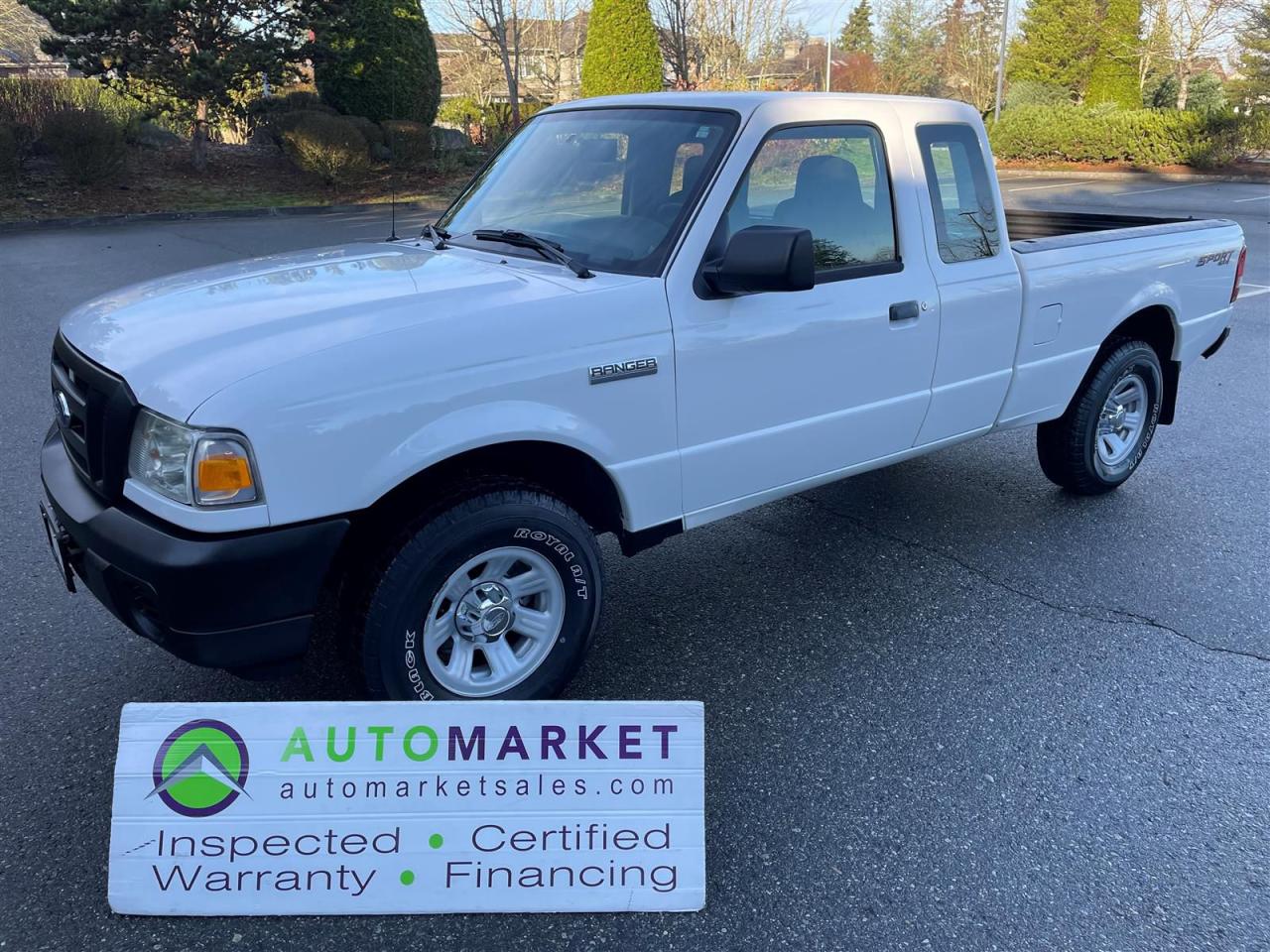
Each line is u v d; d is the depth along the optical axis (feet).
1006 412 15.19
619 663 12.40
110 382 9.19
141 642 12.46
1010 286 14.39
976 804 9.90
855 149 12.67
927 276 13.37
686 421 11.25
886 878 8.92
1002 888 8.82
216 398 8.46
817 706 11.53
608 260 11.35
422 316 9.62
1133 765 10.57
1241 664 12.57
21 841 9.07
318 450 8.77
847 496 18.17
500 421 9.68
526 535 10.09
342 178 69.15
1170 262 17.16
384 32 72.79
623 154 12.30
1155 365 17.62
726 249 10.93
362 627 9.49
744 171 11.46
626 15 77.97
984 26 150.41
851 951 8.13
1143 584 14.69
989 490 18.52
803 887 8.80
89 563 9.23
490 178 13.97
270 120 72.54
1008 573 14.99
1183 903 8.68
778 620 13.53
